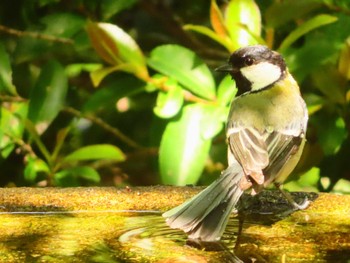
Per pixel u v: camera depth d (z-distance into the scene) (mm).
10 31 11297
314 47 9789
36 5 11445
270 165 8031
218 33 9898
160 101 9633
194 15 13133
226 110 9703
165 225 7609
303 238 7270
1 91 10680
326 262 6555
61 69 10570
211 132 9594
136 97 12086
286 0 9773
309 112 10031
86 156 10336
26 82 12070
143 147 12164
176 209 7543
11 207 8023
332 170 11008
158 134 10914
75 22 11055
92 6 11367
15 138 10570
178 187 8469
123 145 12398
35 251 6801
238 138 8172
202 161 9602
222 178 7816
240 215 8102
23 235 7273
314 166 10688
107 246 6965
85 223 7668
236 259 6664
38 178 10664
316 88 11062
